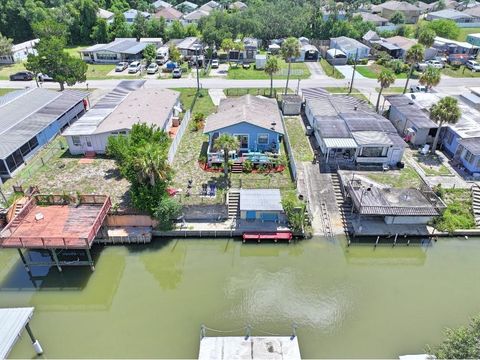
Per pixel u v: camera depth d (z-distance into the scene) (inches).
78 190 1376.7
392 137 1534.2
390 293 1031.0
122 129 1567.4
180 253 1171.3
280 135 1648.6
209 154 1505.9
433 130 1675.7
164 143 1396.4
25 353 865.5
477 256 1162.6
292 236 1210.0
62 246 1017.5
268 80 2662.4
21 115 1734.7
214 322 941.8
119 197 1331.2
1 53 3026.6
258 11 3922.2
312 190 1385.3
